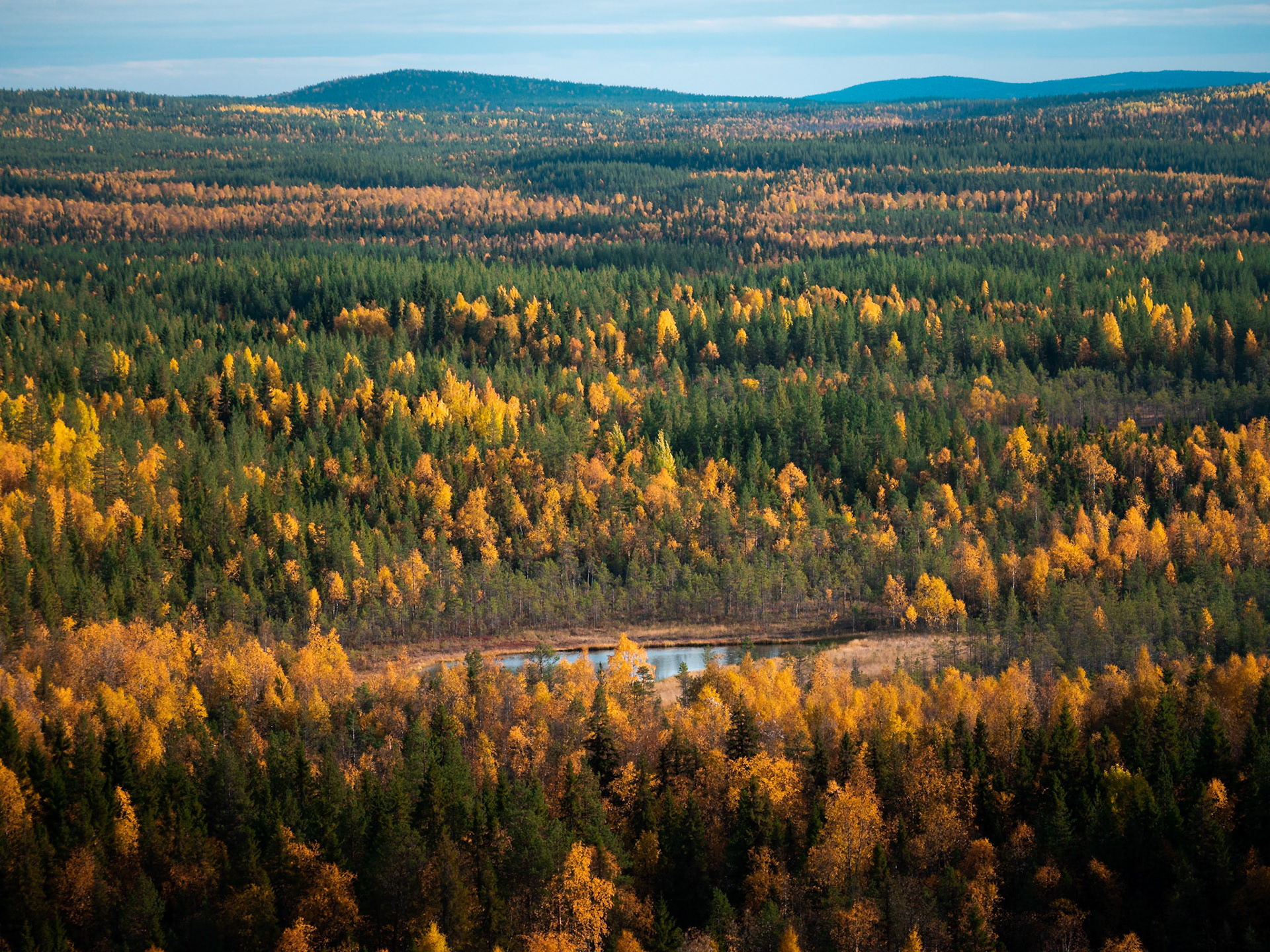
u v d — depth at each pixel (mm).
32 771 105500
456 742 111500
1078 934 88062
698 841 95688
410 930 86875
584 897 86625
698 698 120688
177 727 118188
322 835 97188
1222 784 99188
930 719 120562
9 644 142250
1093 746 111125
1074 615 151375
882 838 96438
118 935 90188
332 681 134625
